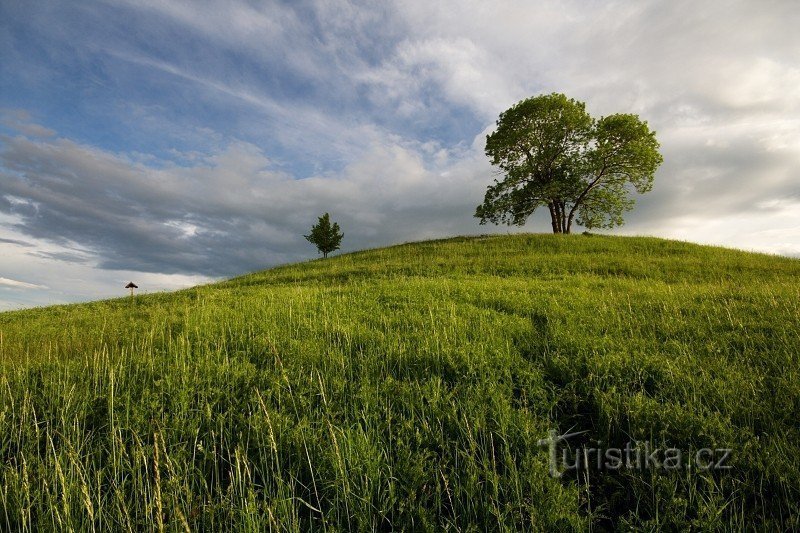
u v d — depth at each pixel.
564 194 35.31
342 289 13.06
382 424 4.03
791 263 18.52
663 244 24.97
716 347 5.72
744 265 17.73
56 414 4.43
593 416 4.26
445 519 2.97
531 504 2.95
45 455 3.80
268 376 5.16
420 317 7.98
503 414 4.00
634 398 4.18
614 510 3.18
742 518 2.75
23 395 4.90
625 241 26.30
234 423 4.22
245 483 3.26
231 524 2.92
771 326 6.38
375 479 3.21
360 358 5.76
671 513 2.84
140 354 6.32
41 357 6.53
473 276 16.28
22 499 3.13
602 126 34.34
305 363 5.66
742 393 4.34
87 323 11.00
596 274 16.53
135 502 3.18
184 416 4.22
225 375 5.20
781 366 5.00
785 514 2.94
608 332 6.71
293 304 10.23
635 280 14.76
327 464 3.45
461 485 3.21
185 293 17.27
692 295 9.46
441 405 4.35
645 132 33.69
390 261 23.78
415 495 3.14
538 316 8.24
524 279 15.02
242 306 10.70
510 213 38.34
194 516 3.00
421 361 5.54
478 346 6.01
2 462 3.64
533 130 36.41
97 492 3.23
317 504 3.23
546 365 5.40
